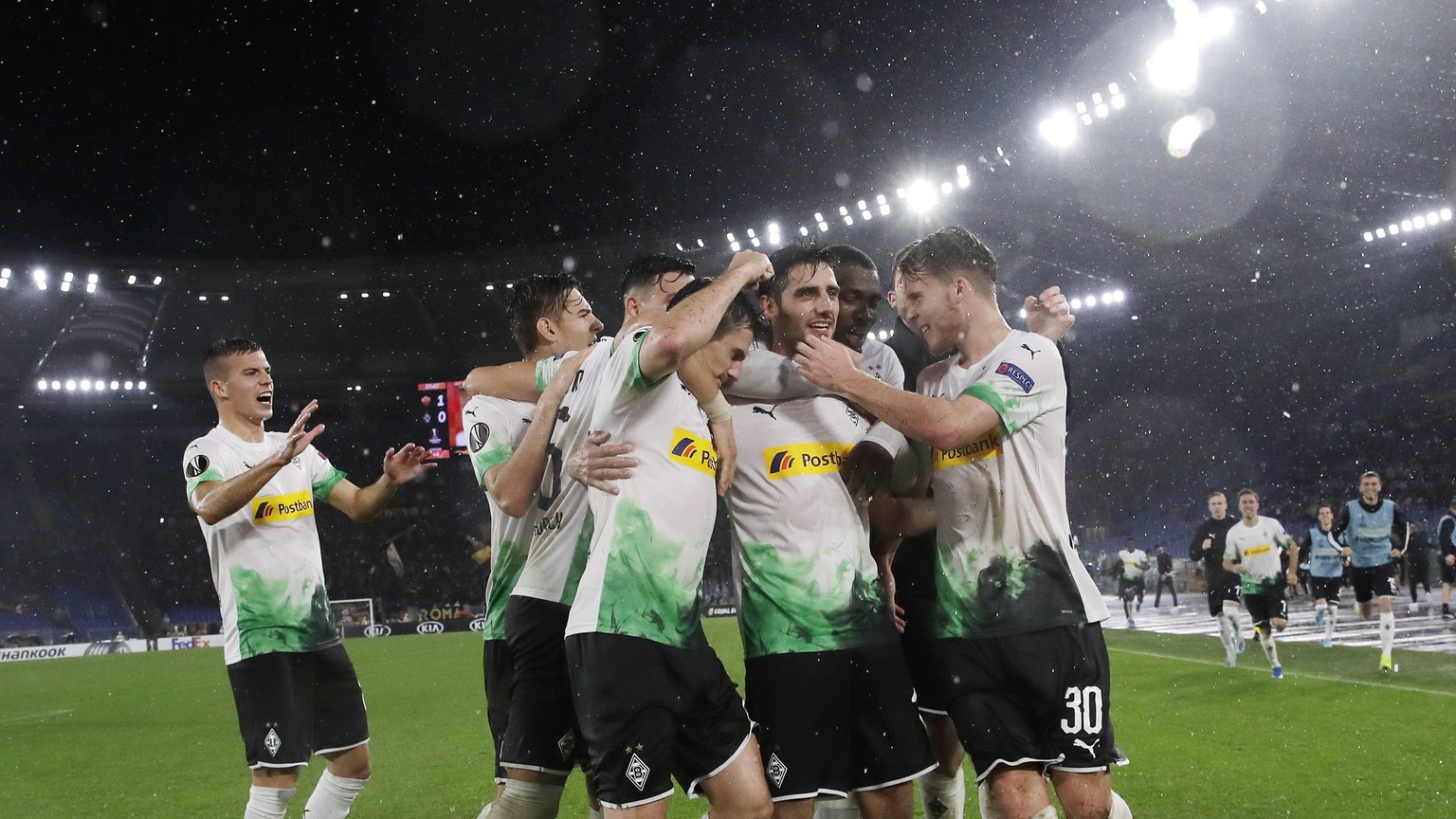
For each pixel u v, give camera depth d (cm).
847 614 388
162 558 3825
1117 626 2153
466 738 961
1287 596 2527
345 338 3741
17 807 740
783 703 384
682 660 356
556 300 485
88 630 3628
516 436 465
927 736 403
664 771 348
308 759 538
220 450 554
